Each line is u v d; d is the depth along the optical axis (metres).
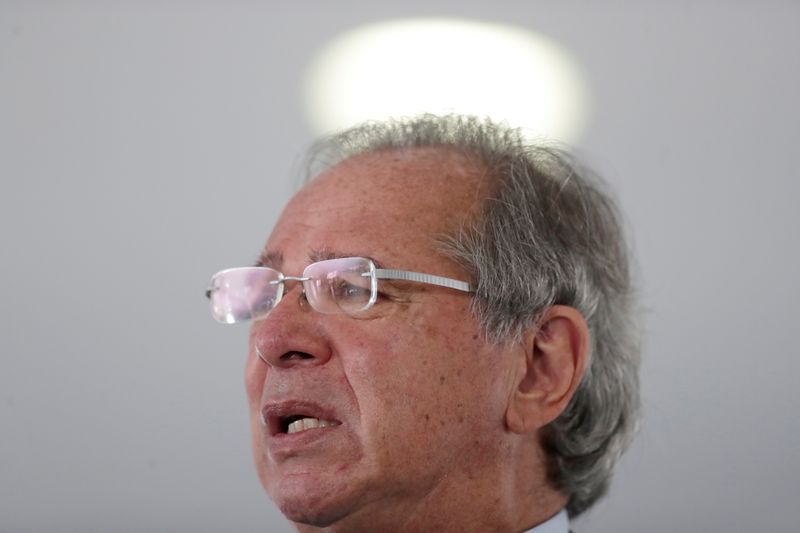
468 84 6.82
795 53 6.43
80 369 6.99
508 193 4.24
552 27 6.77
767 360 6.26
